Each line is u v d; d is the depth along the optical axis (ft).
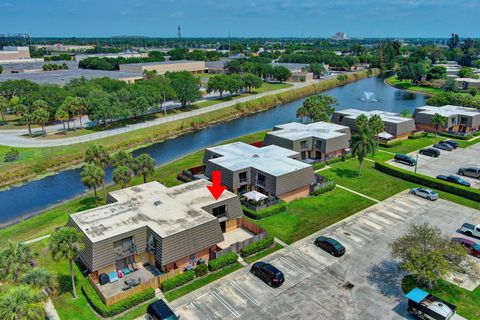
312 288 107.04
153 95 331.77
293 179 164.14
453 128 285.23
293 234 138.41
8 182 207.31
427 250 103.04
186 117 343.87
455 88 497.05
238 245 124.57
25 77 469.98
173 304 100.73
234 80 437.17
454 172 199.93
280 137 216.33
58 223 150.61
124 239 113.50
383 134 253.44
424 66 600.39
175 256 111.14
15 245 91.30
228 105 399.44
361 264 118.52
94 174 155.84
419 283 107.76
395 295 103.71
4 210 176.24
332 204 163.94
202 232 117.91
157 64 576.61
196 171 201.46
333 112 305.53
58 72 548.31
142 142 282.15
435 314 90.22
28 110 294.05
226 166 170.40
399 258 120.88
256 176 168.76
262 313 96.99
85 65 625.82
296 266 117.91
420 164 213.66
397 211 156.15
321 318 95.04
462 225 140.46
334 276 112.47
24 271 87.71
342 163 219.20
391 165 207.51
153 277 112.98
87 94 324.19
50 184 205.87
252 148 203.82
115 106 297.33
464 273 106.52
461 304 98.89
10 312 71.20
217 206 136.05
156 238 111.65
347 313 96.73
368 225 144.05
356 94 515.91
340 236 135.74
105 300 97.60
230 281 110.83
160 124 314.76
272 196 163.02
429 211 155.84
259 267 111.65
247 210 153.28
